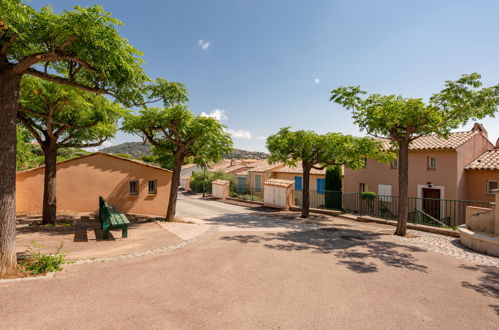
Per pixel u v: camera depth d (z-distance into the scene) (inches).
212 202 1018.7
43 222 413.1
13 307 153.4
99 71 243.8
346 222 549.3
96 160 566.9
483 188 588.4
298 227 477.1
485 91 326.6
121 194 577.3
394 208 687.7
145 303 166.4
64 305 159.0
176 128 455.2
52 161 420.2
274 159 649.0
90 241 315.0
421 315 162.2
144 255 268.2
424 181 643.5
